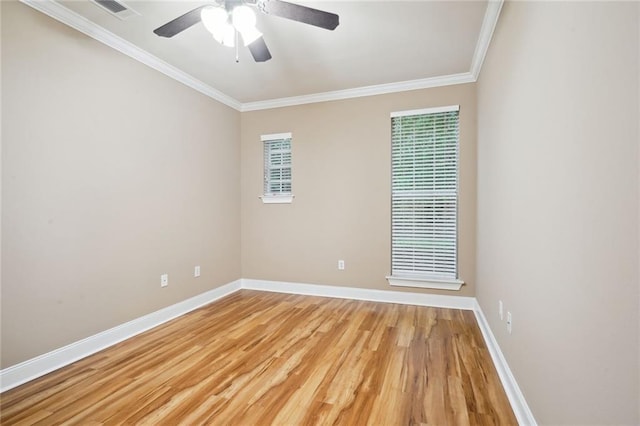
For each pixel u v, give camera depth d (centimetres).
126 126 267
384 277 369
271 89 372
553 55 120
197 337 266
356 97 376
